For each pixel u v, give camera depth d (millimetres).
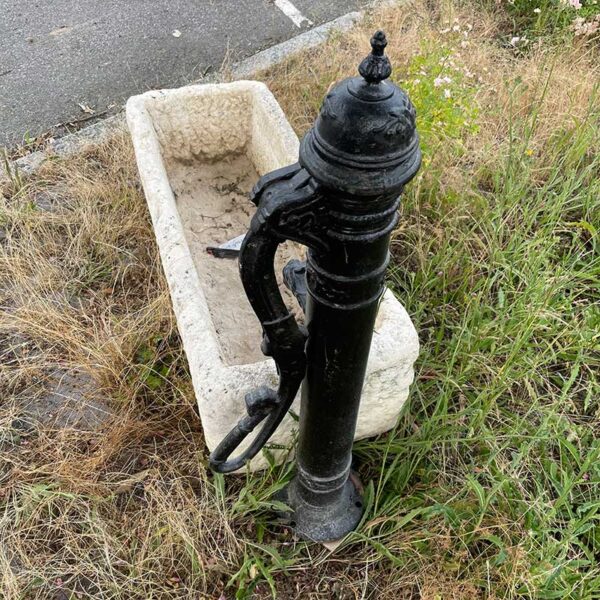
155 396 2225
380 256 1248
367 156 1054
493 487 1800
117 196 2799
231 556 1854
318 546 1908
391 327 1842
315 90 3316
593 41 3598
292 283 1572
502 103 3143
